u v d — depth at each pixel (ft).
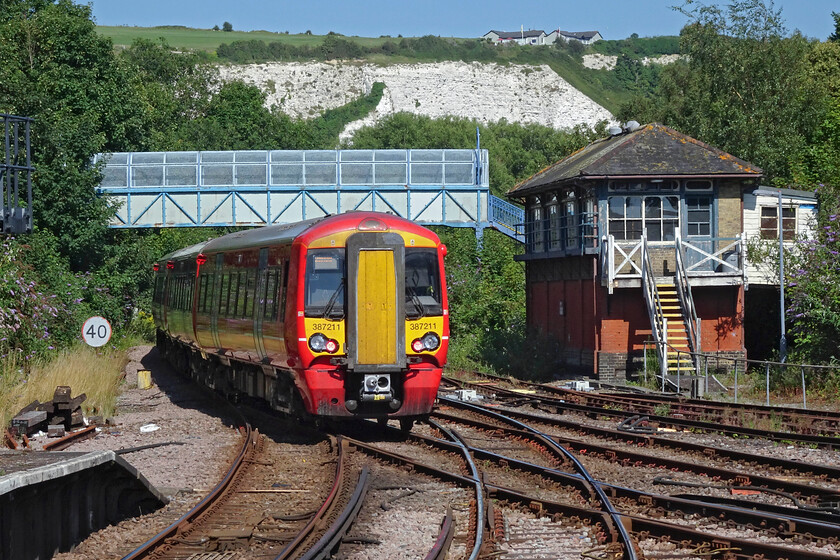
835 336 185.26
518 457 110.63
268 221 346.13
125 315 331.16
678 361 189.16
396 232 119.96
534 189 242.99
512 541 70.49
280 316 124.88
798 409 143.13
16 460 75.56
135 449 115.24
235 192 344.69
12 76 283.59
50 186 279.28
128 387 194.49
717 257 216.95
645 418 141.79
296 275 120.06
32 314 193.67
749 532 72.74
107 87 345.72
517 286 315.99
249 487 92.27
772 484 90.63
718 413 146.92
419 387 120.37
